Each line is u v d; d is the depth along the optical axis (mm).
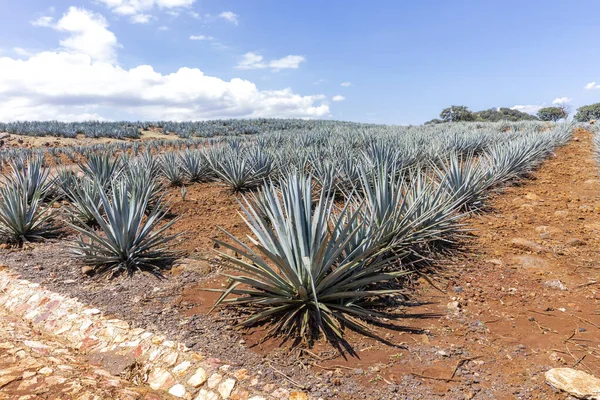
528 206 6555
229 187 9094
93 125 40094
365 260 3607
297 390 2355
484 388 2332
